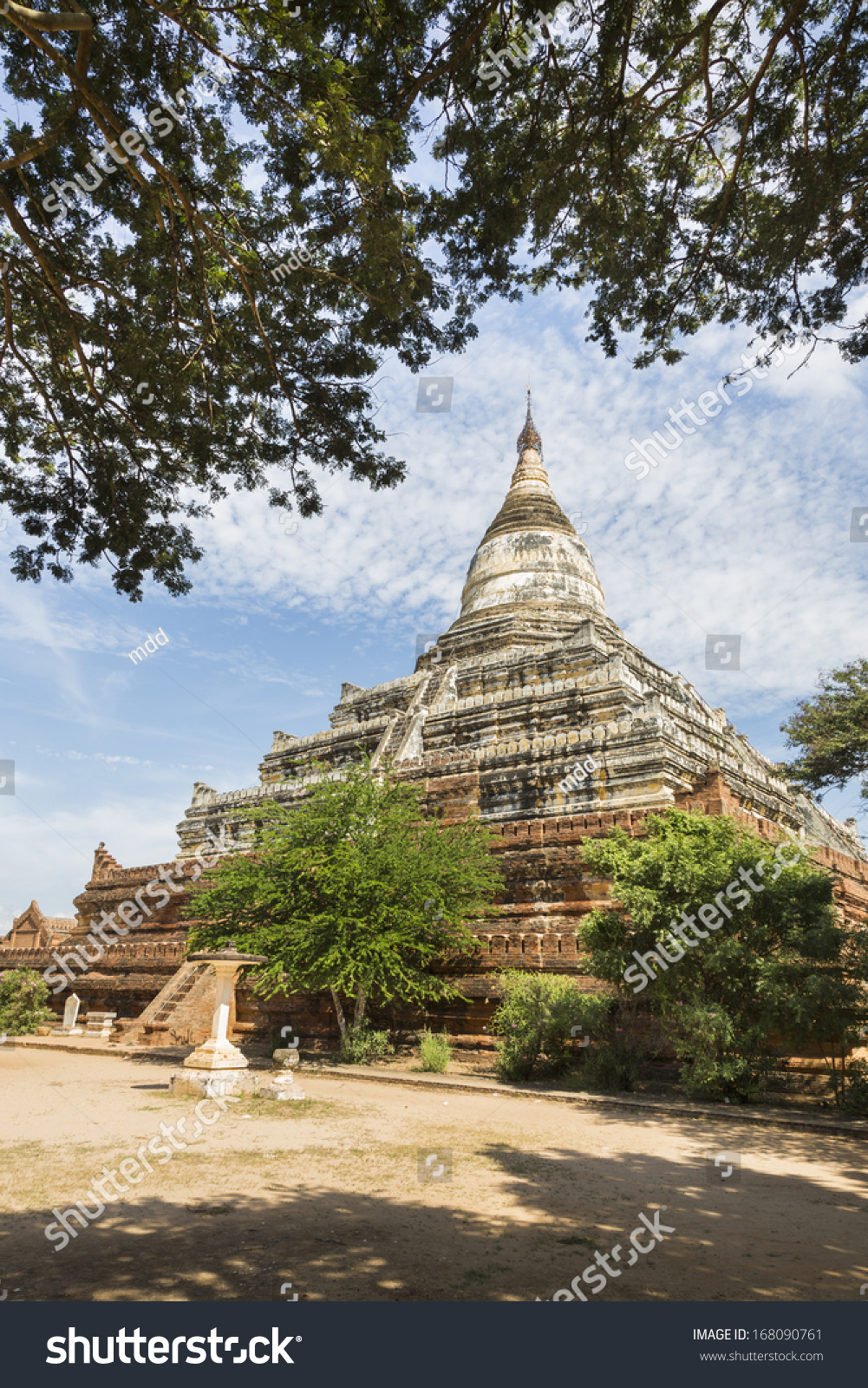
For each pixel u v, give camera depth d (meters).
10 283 11.42
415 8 9.06
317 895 24.09
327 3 8.97
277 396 12.38
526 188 10.63
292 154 10.00
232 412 12.62
